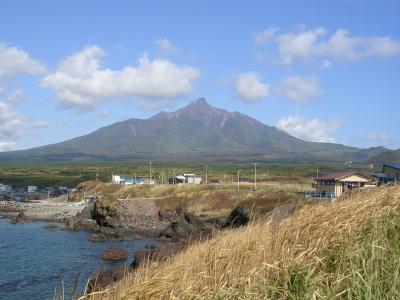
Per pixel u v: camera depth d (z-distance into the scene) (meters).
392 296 5.39
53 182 146.75
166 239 51.47
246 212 39.50
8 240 49.94
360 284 5.63
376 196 9.12
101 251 42.19
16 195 120.31
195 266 6.85
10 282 28.62
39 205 95.44
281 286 5.77
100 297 6.00
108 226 64.38
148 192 84.75
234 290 5.63
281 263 6.22
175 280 6.03
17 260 36.94
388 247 6.65
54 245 46.34
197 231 49.88
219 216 61.53
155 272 6.48
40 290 26.50
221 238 8.64
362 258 6.24
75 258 37.84
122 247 45.34
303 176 140.00
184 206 67.19
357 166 188.62
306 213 8.44
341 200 10.05
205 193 74.00
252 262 6.58
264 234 7.75
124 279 6.64
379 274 5.99
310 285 5.61
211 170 186.00
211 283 6.07
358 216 7.81
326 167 185.88
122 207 66.19
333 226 7.41
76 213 78.00
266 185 90.69
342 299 5.54
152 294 5.68
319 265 6.35
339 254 6.49
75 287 6.23
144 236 55.97
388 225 7.55
